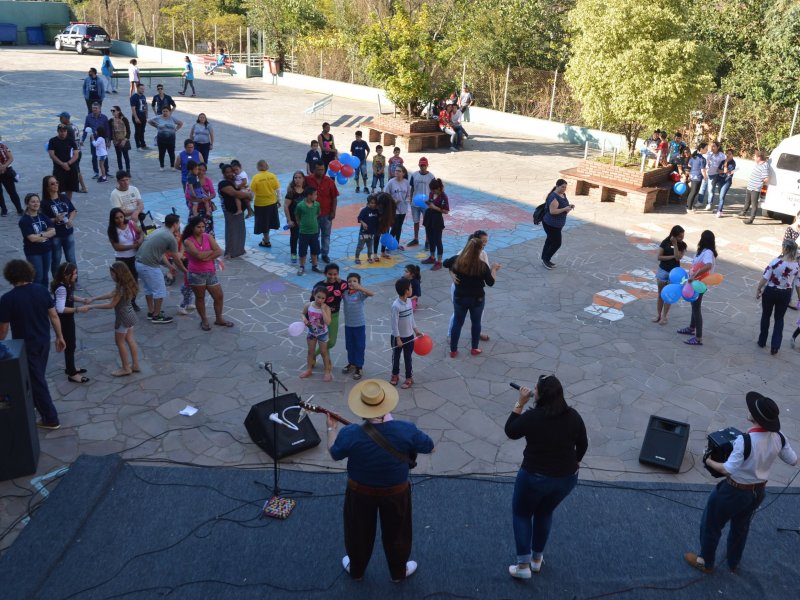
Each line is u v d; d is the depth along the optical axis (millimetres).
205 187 12078
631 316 10805
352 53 30750
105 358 8914
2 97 26781
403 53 21344
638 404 8336
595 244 14117
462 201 16812
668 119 16156
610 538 6172
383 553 5902
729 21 22656
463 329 10172
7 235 12898
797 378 9078
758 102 21625
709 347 9883
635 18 15828
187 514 6250
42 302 7141
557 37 26422
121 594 5320
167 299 10781
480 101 27547
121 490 6512
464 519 6336
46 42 48500
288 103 29312
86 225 13867
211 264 9484
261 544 5922
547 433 5102
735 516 5488
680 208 17062
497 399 8328
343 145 22062
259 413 7211
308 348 8523
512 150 22609
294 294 11148
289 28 34625
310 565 5703
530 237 14406
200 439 7363
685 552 6023
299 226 11633
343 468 7016
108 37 43875
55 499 6262
